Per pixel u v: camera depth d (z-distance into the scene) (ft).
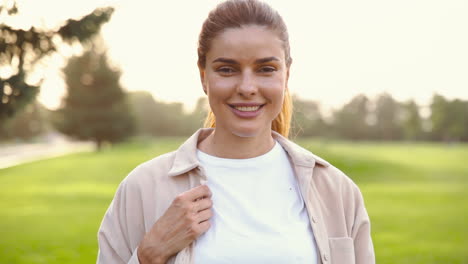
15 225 38.55
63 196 58.54
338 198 6.68
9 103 16.76
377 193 61.87
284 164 6.62
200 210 6.01
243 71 5.85
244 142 6.38
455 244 31.58
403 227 38.14
